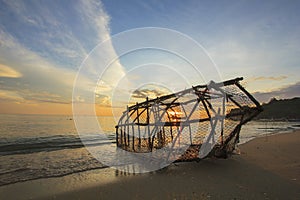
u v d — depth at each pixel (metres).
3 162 10.41
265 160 8.67
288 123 56.56
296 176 6.46
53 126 35.78
